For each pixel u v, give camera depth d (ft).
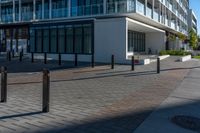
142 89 39.73
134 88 40.50
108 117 23.84
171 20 169.27
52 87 39.78
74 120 22.65
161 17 139.95
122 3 99.86
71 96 33.24
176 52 129.80
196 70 71.05
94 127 20.92
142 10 106.83
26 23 127.13
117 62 90.48
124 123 22.21
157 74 59.21
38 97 31.71
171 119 24.08
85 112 25.41
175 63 91.45
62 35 104.22
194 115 26.02
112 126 21.30
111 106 28.17
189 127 22.00
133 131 20.25
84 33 98.27
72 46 101.60
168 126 21.98
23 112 24.71
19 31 132.98
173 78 53.67
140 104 29.48
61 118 23.15
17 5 131.85
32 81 45.19
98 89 38.91
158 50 146.20
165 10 148.77
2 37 140.46
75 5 110.42
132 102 30.42
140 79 50.75
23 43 131.23
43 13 121.08
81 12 108.88
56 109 26.25
